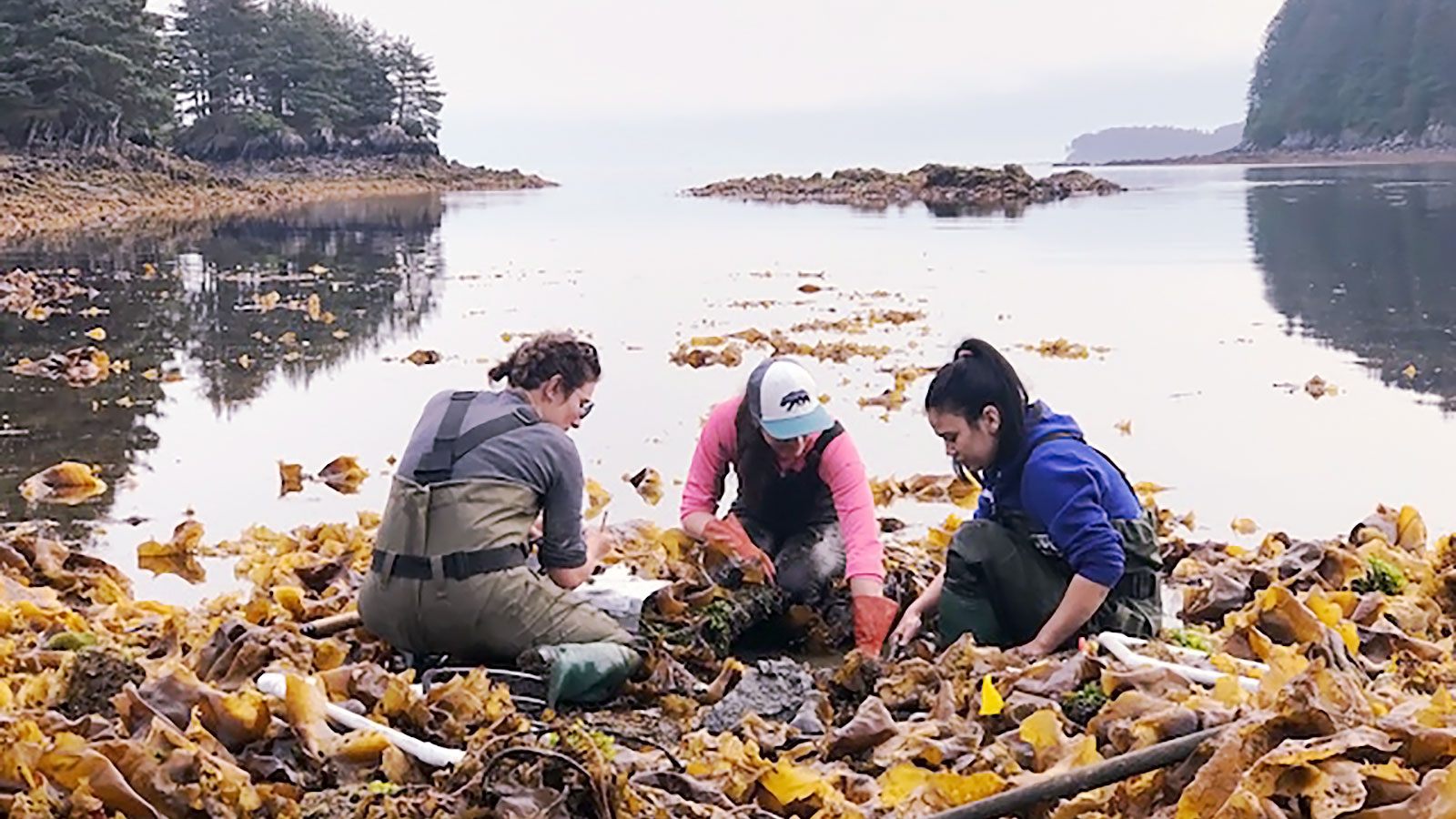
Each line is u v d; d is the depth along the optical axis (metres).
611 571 5.78
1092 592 4.96
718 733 4.56
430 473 5.04
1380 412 10.26
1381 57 143.62
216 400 11.57
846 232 33.66
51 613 5.61
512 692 4.84
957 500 8.05
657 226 38.38
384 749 4.07
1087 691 4.38
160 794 3.60
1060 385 11.65
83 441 9.92
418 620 5.02
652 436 9.73
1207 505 7.88
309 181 85.44
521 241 31.98
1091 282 19.92
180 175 62.00
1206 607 5.85
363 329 16.14
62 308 17.98
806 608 5.85
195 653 4.95
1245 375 11.98
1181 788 3.47
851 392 11.35
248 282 21.80
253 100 102.06
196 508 8.09
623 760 3.97
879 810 3.67
